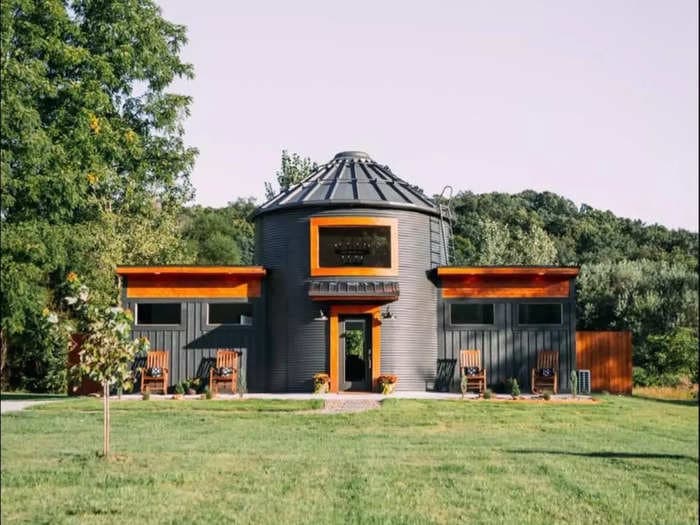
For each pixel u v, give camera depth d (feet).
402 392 87.25
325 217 88.33
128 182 119.85
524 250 163.84
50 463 44.57
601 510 35.04
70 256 99.55
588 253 195.93
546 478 41.19
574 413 70.49
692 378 113.29
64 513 34.12
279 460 45.62
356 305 87.86
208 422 64.03
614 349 97.09
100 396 85.71
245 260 204.95
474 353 89.15
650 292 145.69
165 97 119.03
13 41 94.94
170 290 89.61
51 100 99.19
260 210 92.02
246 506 35.04
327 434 57.62
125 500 36.17
